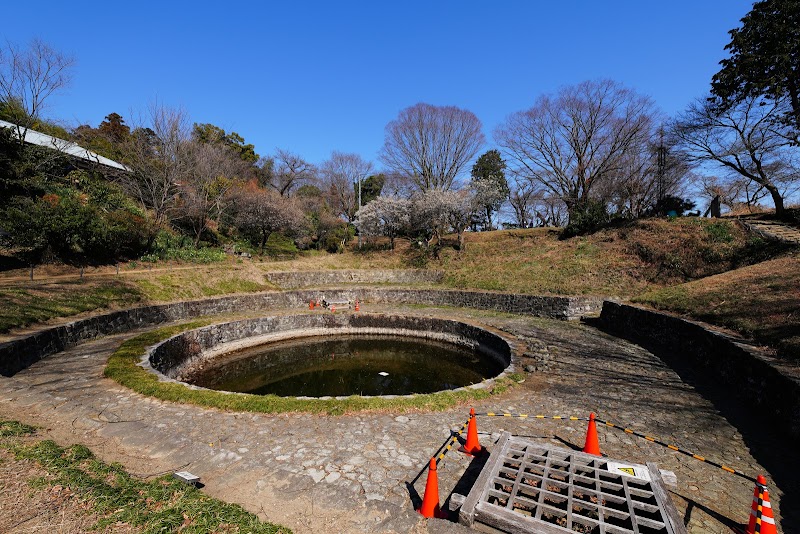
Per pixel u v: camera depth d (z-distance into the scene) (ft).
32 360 32.27
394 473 17.52
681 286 49.98
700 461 18.92
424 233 110.73
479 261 90.58
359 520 13.89
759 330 30.12
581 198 100.37
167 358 40.88
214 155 107.86
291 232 110.73
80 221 59.72
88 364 32.30
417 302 75.41
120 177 87.25
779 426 22.26
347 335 62.03
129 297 52.85
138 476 16.19
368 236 123.13
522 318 60.49
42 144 77.46
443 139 118.32
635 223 81.15
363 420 23.09
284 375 45.70
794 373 22.56
